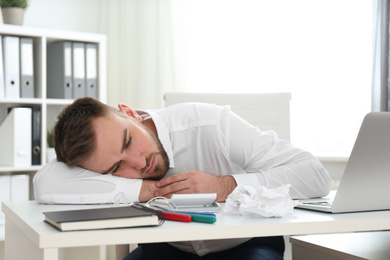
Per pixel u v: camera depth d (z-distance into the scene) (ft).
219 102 6.91
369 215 3.30
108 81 10.78
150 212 2.93
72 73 9.32
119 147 3.95
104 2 10.77
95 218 2.69
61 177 4.00
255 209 3.15
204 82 10.28
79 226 2.65
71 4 10.57
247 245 4.30
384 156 3.32
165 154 4.41
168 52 10.55
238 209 3.33
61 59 9.32
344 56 8.94
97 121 3.93
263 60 9.72
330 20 9.05
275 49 9.59
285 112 6.92
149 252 4.53
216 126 4.64
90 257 4.28
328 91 9.11
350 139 8.94
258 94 7.03
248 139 4.54
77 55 9.36
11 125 8.72
